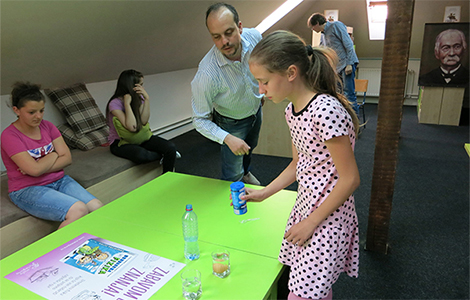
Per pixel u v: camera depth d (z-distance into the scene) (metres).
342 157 1.08
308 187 1.21
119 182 2.97
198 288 1.18
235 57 2.12
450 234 2.45
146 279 1.28
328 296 1.30
